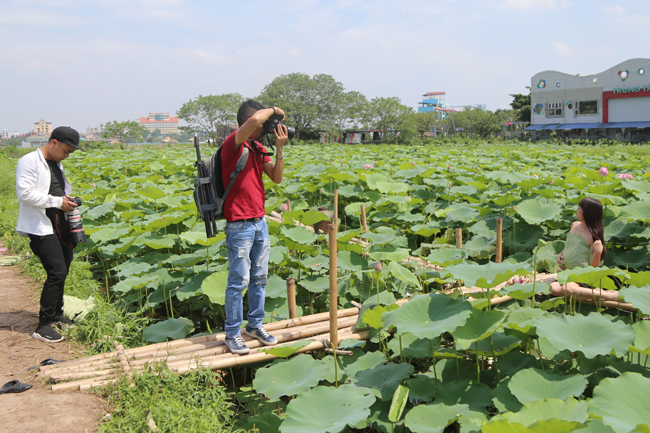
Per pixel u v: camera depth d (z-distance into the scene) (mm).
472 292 5109
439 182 10406
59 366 3994
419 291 5906
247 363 4141
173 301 6277
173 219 6801
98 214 8711
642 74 49875
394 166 15016
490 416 3531
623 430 2650
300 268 5980
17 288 6121
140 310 5508
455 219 8023
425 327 3648
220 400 3762
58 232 4648
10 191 16062
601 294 4711
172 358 4137
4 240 8992
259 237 4215
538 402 2984
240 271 4098
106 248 6945
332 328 4328
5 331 4773
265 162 4332
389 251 5754
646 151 29781
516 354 3939
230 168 3973
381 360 4227
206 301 5879
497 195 8656
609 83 52219
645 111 50344
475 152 23516
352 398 3457
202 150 28688
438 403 3545
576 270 4125
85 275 6609
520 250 7523
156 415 3373
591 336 3521
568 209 8359
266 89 88688
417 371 4629
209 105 83688
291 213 6465
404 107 75188
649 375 3570
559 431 2557
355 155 21484
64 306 5145
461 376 3988
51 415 3328
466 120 73875
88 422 3312
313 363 3932
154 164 15734
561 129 56438
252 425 3820
